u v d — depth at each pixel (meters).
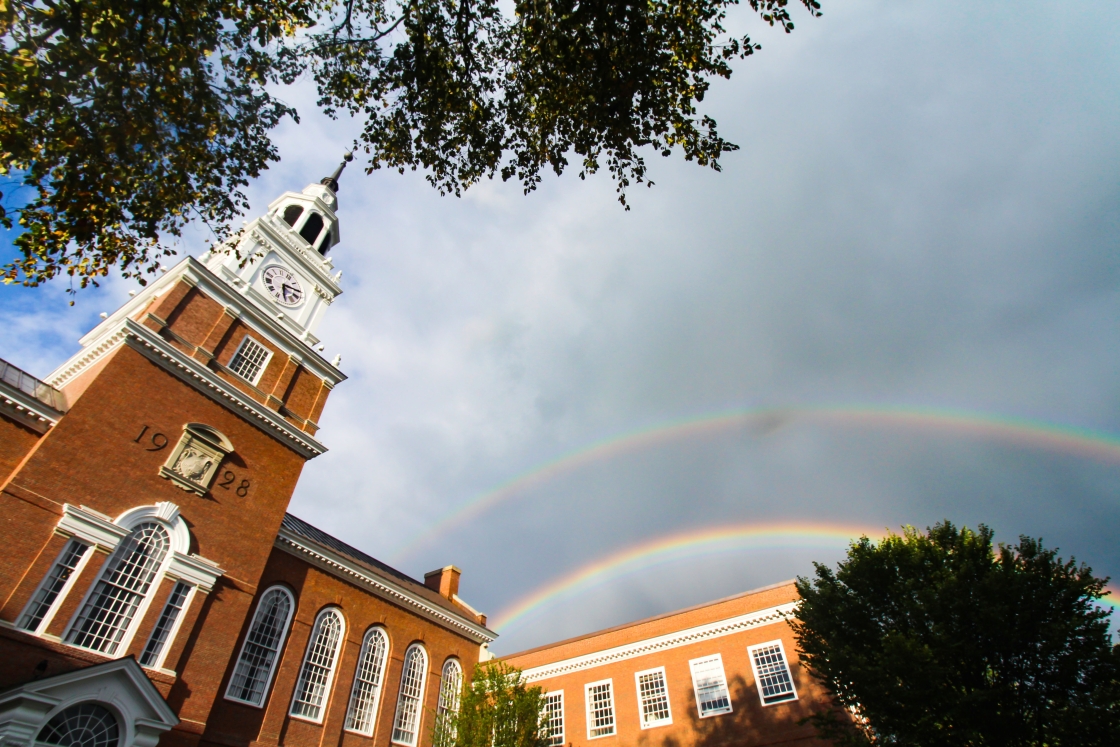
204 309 29.31
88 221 14.16
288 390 32.50
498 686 29.50
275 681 27.61
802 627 23.42
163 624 23.06
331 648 31.19
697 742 32.62
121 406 23.92
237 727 25.28
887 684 18.42
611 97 14.09
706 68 13.75
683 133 14.52
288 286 36.12
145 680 20.38
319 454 32.25
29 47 12.09
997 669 18.36
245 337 31.00
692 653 35.62
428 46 14.85
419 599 37.00
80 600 20.62
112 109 13.38
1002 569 18.86
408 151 16.55
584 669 39.81
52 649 19.48
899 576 21.28
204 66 14.64
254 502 27.98
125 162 14.21
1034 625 17.91
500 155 16.30
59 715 18.73
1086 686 17.28
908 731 18.27
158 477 24.27
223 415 27.94
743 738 31.12
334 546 39.62
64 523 20.78
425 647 36.88
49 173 13.72
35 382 24.52
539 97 15.41
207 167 15.76
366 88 15.84
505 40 15.34
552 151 15.80
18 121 12.59
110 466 22.80
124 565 22.47
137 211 15.08
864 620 21.19
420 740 33.78
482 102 15.59
